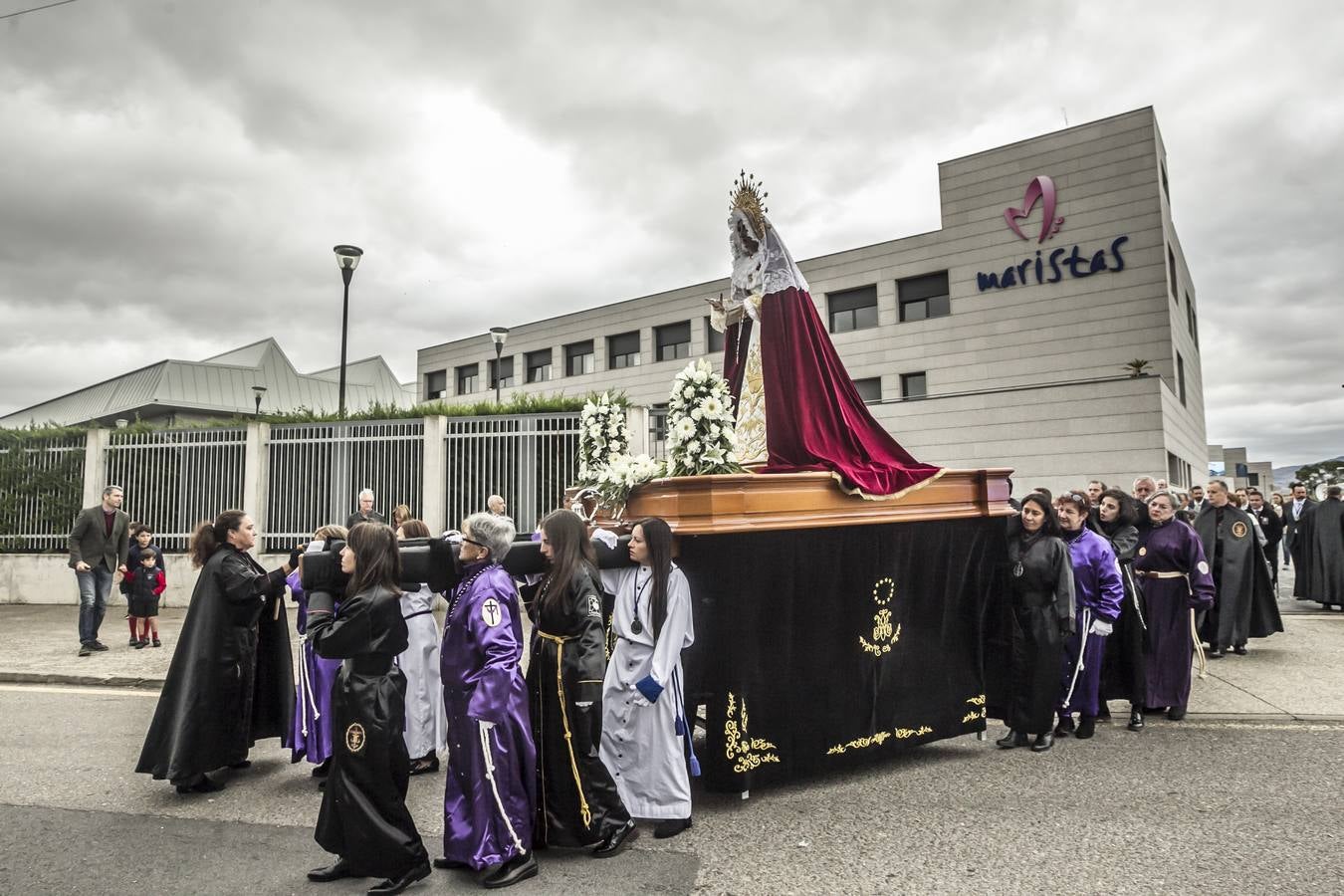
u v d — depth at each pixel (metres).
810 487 4.64
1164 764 5.06
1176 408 26.22
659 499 4.46
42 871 3.67
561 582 3.79
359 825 3.34
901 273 31.09
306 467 12.77
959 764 5.13
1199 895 3.27
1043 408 24.81
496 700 3.48
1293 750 5.34
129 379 30.62
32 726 6.26
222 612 4.82
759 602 4.45
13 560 13.10
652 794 4.02
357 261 14.30
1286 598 13.34
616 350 39.44
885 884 3.41
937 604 5.28
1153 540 6.36
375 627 3.43
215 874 3.64
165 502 13.07
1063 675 5.68
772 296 5.55
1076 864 3.57
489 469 12.19
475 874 3.60
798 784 4.77
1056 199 28.34
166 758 4.66
